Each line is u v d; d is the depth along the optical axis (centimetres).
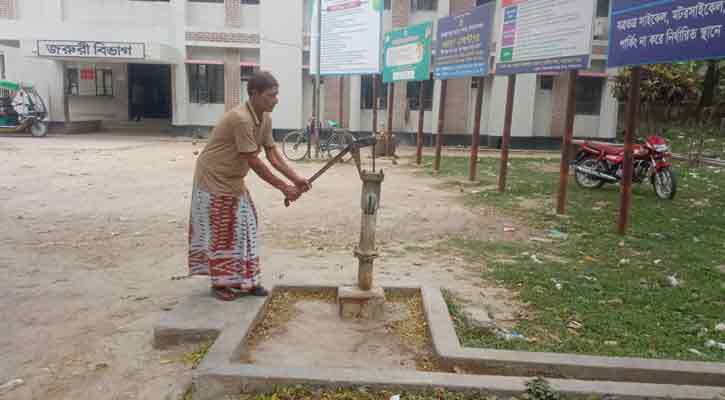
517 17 941
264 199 927
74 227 711
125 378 325
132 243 638
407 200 950
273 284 444
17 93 2177
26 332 387
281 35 2147
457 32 1224
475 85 2175
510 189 1080
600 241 680
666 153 1008
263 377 306
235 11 2161
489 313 432
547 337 386
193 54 2183
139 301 448
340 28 1504
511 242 673
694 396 296
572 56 808
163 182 1086
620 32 716
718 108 2300
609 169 1063
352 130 2195
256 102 386
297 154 1641
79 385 317
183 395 308
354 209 859
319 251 618
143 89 2495
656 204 932
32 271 528
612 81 2102
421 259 593
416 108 2202
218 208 394
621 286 505
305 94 2239
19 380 321
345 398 300
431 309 402
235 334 350
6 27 2134
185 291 473
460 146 2200
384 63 1579
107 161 1395
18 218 755
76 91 2348
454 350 340
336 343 365
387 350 358
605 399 298
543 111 2155
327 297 444
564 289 494
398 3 2136
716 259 605
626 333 396
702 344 385
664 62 647
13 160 1371
